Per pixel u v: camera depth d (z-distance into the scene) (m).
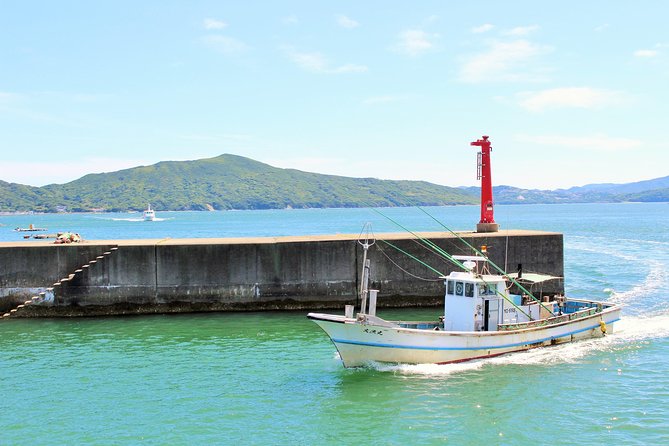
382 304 30.11
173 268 29.02
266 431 15.16
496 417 15.85
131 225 150.88
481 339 20.50
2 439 14.86
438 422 15.58
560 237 31.62
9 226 155.88
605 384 18.27
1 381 19.05
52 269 28.72
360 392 17.77
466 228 105.69
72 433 15.16
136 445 14.45
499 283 21.56
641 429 14.99
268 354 21.83
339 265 29.75
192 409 16.62
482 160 33.78
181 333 25.06
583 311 23.62
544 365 20.16
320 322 19.06
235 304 29.34
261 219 185.75
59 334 25.11
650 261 49.72
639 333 24.38
